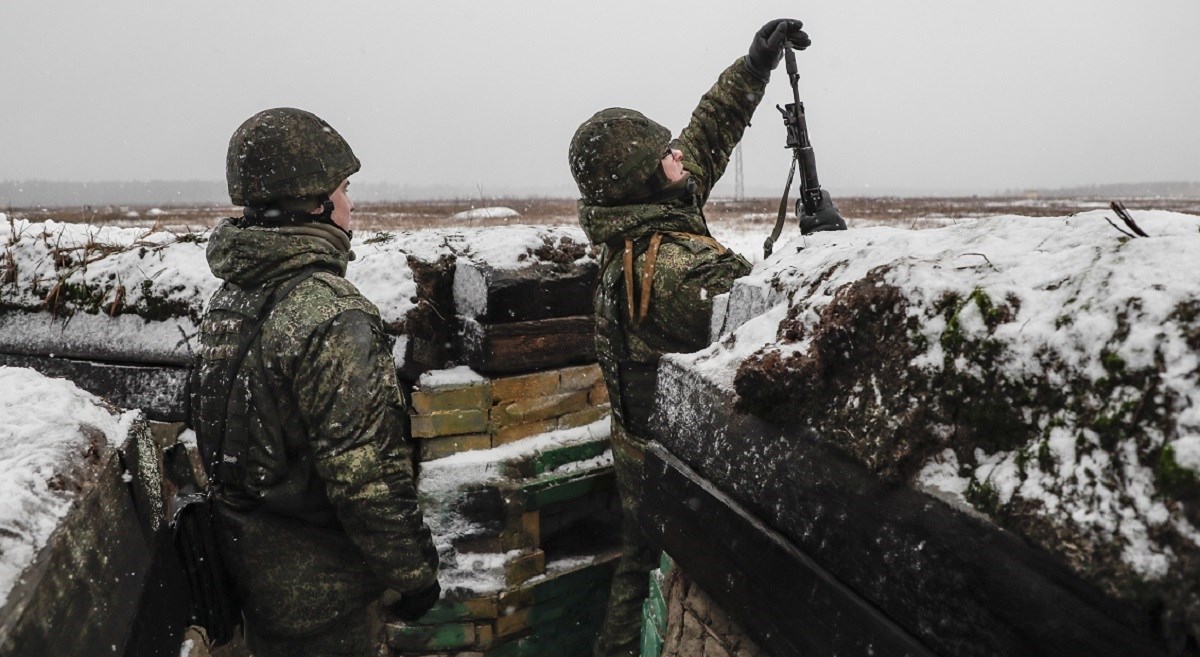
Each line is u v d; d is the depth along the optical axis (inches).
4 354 90.7
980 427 28.4
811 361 36.3
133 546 40.3
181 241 89.2
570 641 84.0
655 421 51.8
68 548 31.2
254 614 54.7
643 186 71.2
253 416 51.5
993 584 25.4
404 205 1007.6
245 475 52.4
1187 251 25.7
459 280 79.5
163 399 83.4
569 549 85.4
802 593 35.2
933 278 32.7
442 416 74.8
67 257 90.9
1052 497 24.5
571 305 81.7
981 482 27.2
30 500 31.0
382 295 74.8
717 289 63.4
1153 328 23.7
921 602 28.4
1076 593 22.7
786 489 36.7
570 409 83.5
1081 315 26.1
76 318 87.4
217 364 53.1
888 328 33.4
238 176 52.9
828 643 33.3
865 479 32.0
